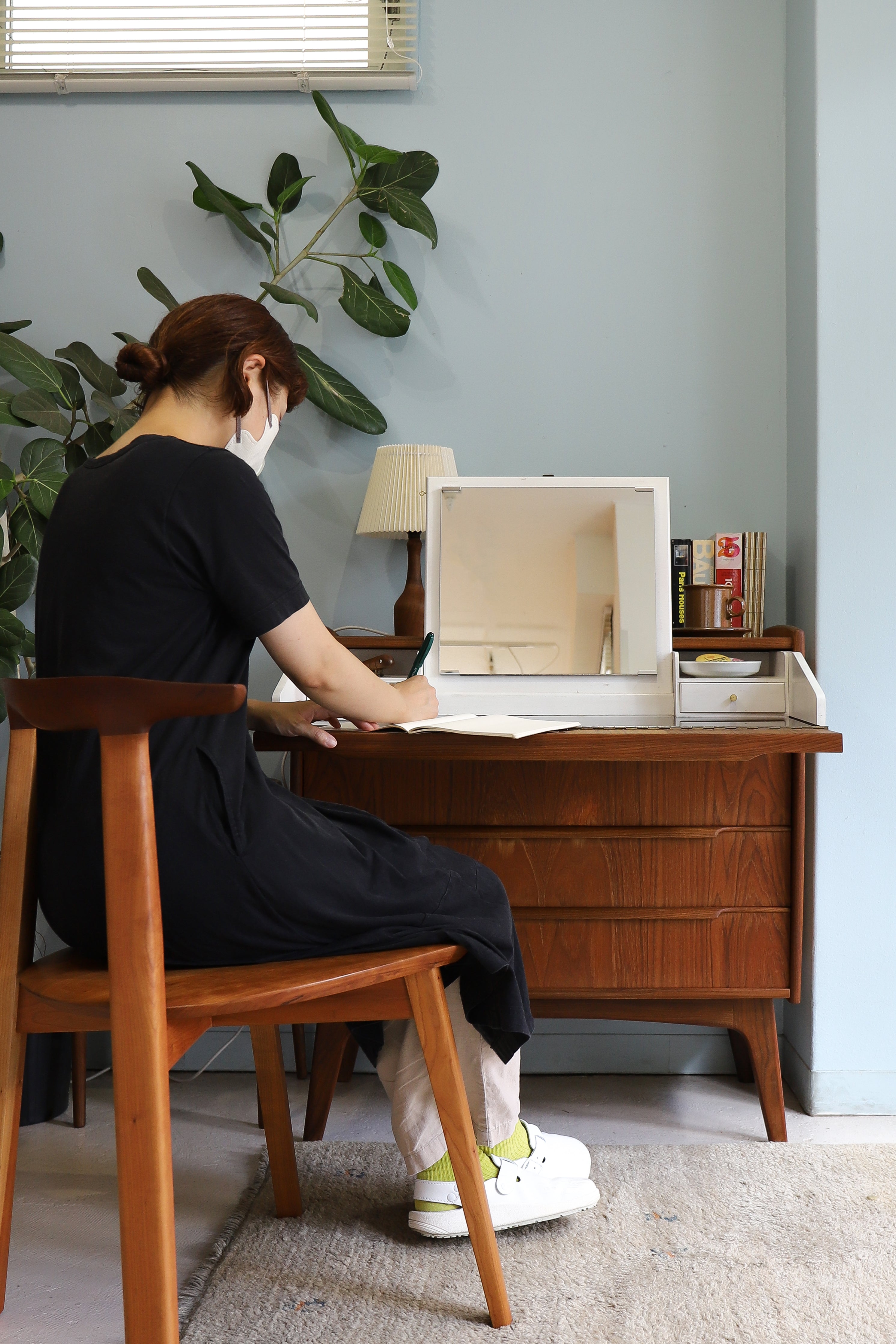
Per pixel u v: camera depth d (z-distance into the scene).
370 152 1.96
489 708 1.73
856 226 1.86
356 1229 1.41
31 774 1.09
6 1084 1.09
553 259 2.10
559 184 2.10
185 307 1.15
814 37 1.87
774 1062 1.67
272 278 2.11
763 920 1.62
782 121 2.07
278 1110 1.41
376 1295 1.24
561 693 1.73
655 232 2.09
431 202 2.10
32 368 1.89
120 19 2.12
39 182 2.12
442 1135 1.34
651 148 2.08
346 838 1.16
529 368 2.10
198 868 1.00
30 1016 1.09
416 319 2.11
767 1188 1.51
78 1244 1.41
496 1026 1.21
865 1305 1.21
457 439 2.11
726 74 2.07
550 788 1.62
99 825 0.99
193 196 2.08
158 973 0.86
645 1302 1.22
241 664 1.08
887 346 1.85
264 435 1.25
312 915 1.06
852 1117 1.83
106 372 1.96
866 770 1.86
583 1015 1.65
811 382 1.90
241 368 1.11
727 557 1.93
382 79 2.07
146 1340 0.84
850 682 1.86
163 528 1.00
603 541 1.78
